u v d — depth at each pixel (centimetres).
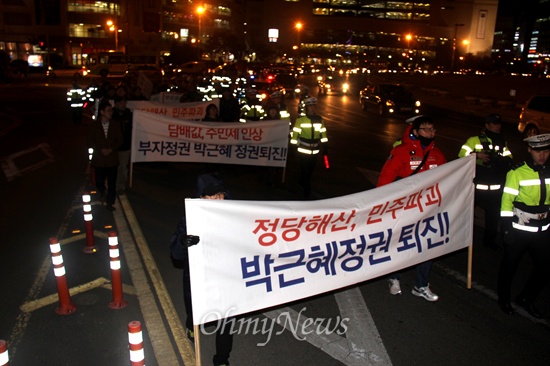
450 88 4562
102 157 829
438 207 503
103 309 511
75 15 8106
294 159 1398
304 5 12850
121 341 453
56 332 466
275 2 12938
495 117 663
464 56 11694
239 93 2028
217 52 10562
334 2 12912
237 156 1046
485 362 435
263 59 12062
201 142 1027
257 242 393
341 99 3862
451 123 2506
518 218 490
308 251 419
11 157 1337
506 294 518
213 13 11731
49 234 732
